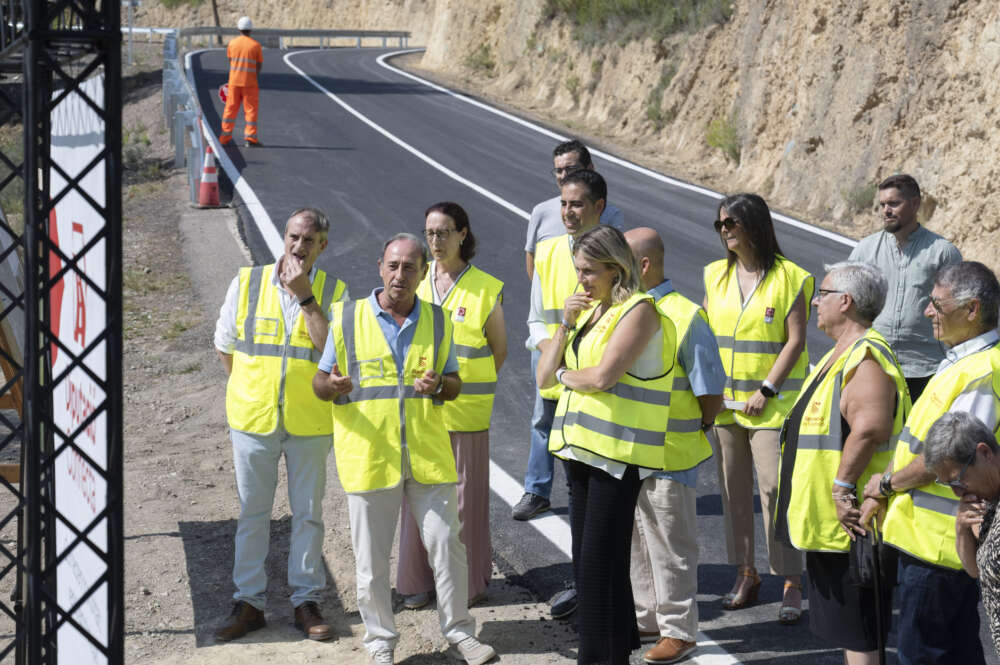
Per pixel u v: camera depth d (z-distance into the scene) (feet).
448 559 16.30
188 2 207.51
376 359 16.06
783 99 66.69
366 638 16.31
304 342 17.26
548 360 15.74
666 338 15.03
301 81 106.22
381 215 51.21
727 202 18.10
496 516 22.02
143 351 34.42
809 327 36.19
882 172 56.03
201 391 31.12
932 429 11.88
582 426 15.05
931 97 53.72
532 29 106.93
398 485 15.93
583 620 15.12
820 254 46.93
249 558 17.61
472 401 18.07
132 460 25.94
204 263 43.34
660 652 16.20
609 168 68.33
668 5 86.28
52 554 12.31
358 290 38.22
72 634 11.27
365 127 79.25
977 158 49.70
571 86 94.94
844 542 13.78
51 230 12.15
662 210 55.57
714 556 20.40
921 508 12.91
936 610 12.96
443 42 126.62
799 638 17.04
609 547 14.98
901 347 21.01
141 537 21.43
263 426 17.26
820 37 64.39
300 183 58.18
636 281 15.02
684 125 78.28
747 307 17.93
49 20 9.76
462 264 18.81
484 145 74.13
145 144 76.43
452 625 16.43
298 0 203.62
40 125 10.79
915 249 20.84
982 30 51.39
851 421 13.60
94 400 10.57
